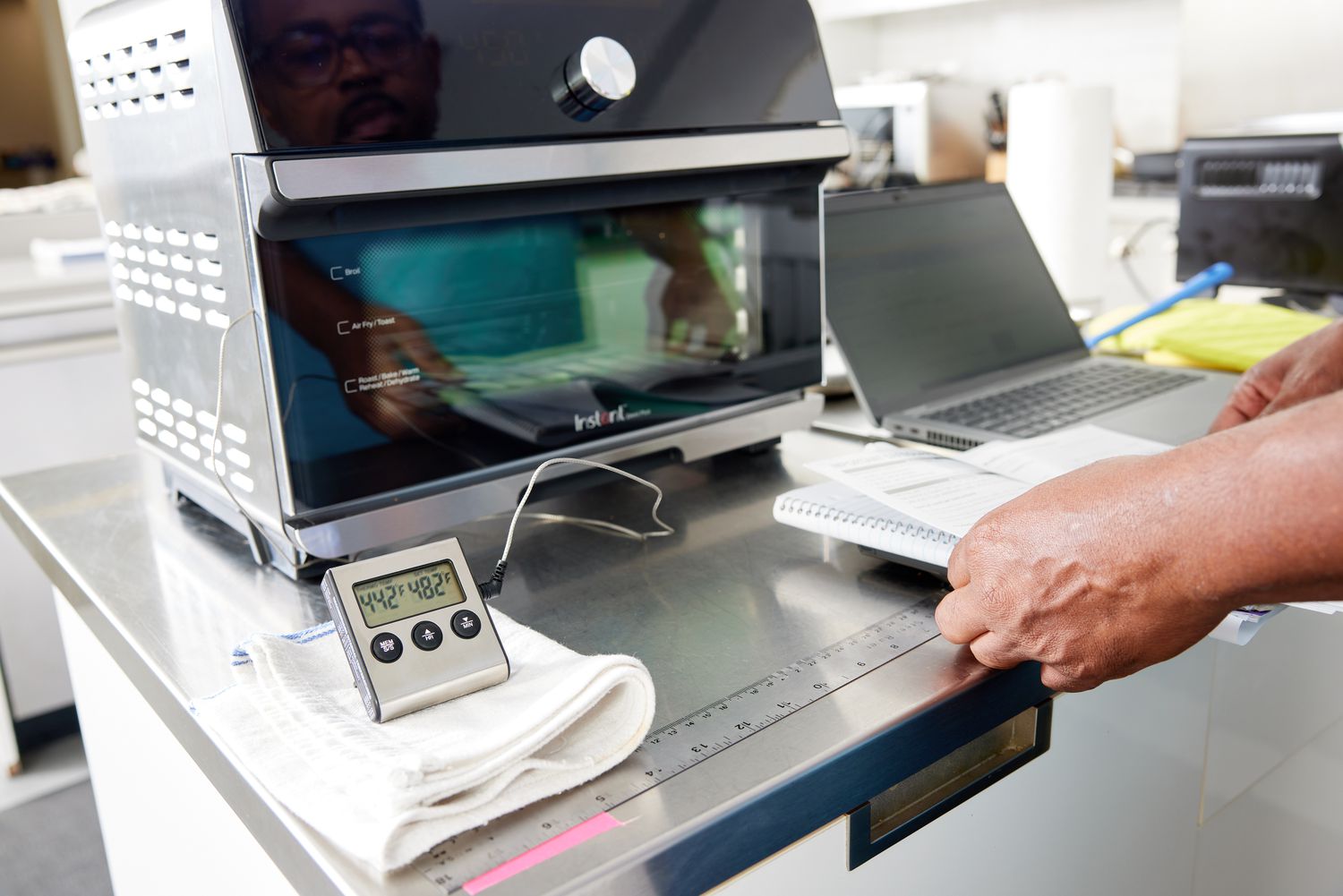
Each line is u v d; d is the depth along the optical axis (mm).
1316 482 442
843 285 1064
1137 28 2986
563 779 507
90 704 1014
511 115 729
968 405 1071
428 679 563
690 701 588
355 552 733
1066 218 1571
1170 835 851
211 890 770
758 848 513
